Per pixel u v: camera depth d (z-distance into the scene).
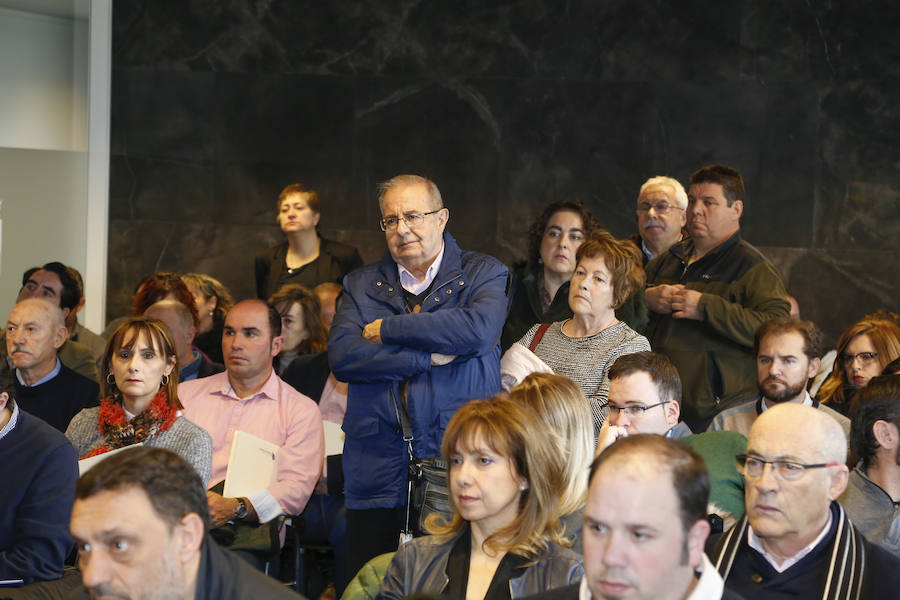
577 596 2.12
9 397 3.31
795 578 2.56
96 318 7.44
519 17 7.41
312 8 7.47
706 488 1.81
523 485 2.50
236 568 2.10
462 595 2.46
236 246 7.54
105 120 7.46
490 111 7.44
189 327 4.81
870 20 7.27
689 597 1.87
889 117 7.29
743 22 7.33
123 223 7.52
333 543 4.10
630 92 7.39
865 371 4.42
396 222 3.73
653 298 4.61
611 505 1.77
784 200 7.36
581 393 2.75
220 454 4.02
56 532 3.23
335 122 7.50
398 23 7.45
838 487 2.56
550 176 7.44
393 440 3.62
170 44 7.47
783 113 7.33
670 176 7.39
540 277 4.55
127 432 3.57
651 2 7.36
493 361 3.76
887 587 2.48
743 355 4.50
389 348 3.59
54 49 7.22
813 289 7.36
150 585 1.95
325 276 6.75
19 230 7.14
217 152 7.52
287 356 5.11
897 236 7.30
